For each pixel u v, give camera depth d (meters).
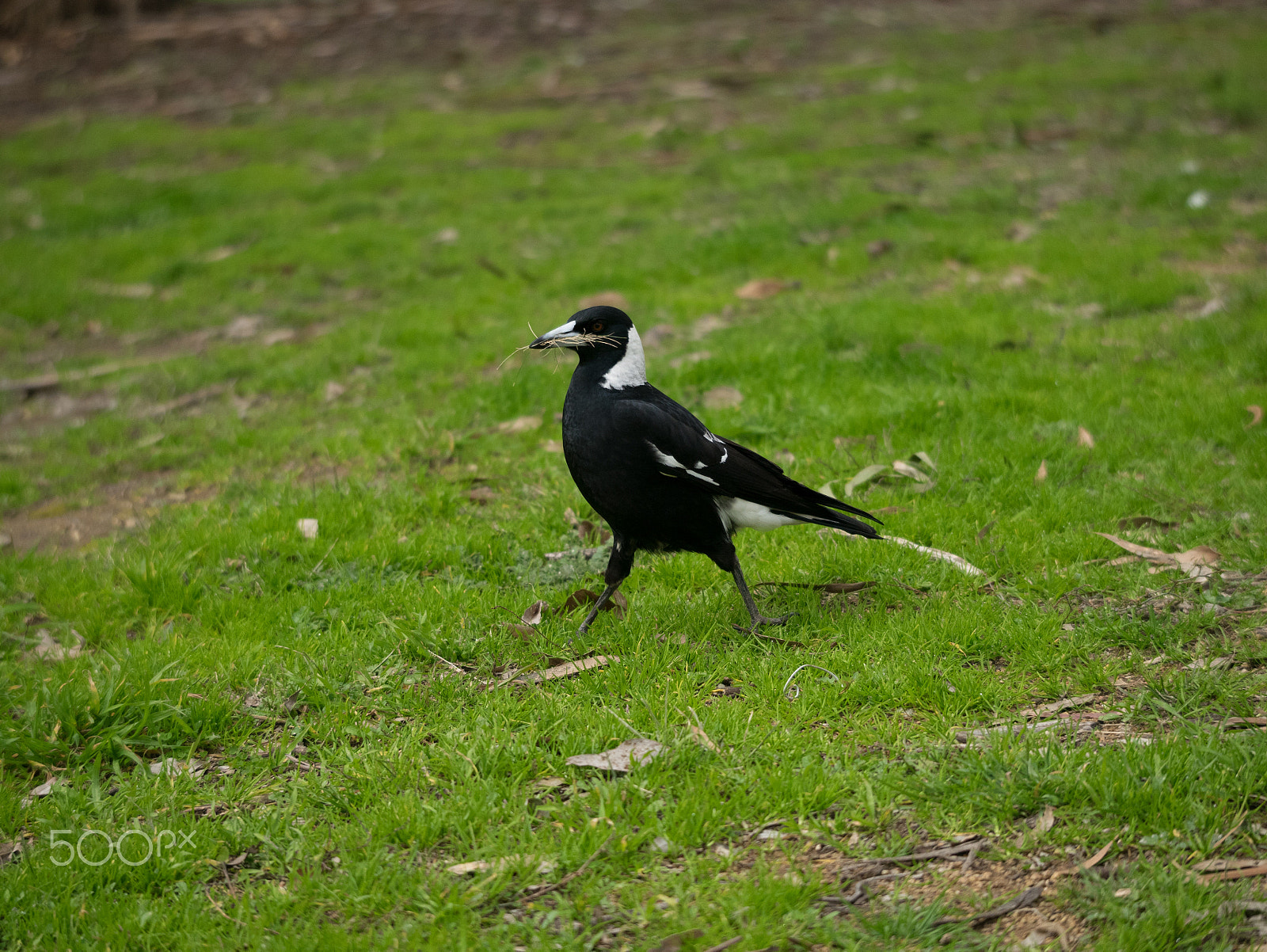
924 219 14.72
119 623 7.49
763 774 5.22
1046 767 5.02
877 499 8.29
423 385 11.39
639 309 12.82
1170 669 5.97
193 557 8.16
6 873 4.98
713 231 15.15
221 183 19.30
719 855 4.80
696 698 5.92
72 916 4.71
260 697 6.42
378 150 21.00
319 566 7.88
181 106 25.00
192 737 6.09
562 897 4.61
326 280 15.28
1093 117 19.03
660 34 28.84
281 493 9.03
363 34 30.11
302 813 5.32
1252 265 12.19
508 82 25.48
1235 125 18.00
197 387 12.34
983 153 17.84
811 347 10.88
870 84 23.00
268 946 4.43
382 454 9.86
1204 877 4.42
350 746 5.89
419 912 4.60
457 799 5.18
